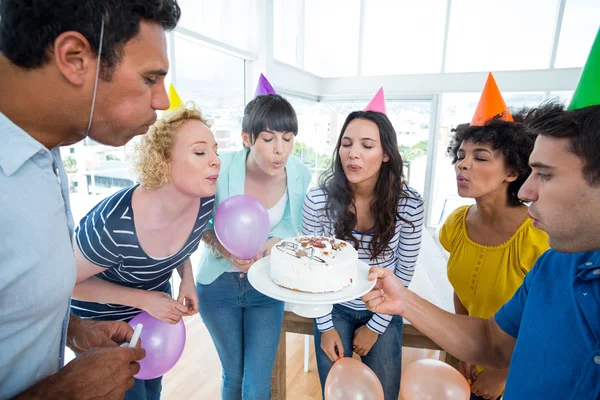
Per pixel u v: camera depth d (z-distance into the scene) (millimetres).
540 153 676
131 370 692
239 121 3381
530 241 1178
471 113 4285
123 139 670
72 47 522
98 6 518
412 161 4586
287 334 2795
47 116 568
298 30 4348
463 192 1260
